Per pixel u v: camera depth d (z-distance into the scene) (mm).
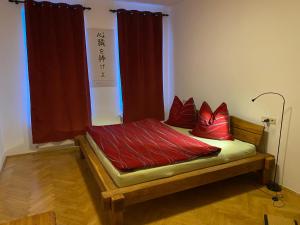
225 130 3066
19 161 3613
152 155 2414
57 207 2430
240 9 3086
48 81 3787
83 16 3922
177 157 2365
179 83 4598
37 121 3785
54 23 3697
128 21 4230
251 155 2807
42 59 3713
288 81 2598
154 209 2395
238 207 2412
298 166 2584
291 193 2641
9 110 3715
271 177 2859
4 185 2889
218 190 2742
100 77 4293
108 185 2125
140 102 4551
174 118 3824
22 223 1563
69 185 2881
